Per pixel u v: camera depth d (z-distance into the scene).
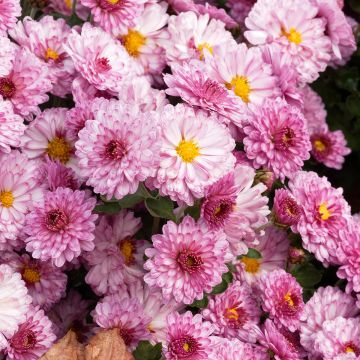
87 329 0.63
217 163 0.57
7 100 0.60
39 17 0.72
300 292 0.63
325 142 0.78
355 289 0.64
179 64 0.66
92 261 0.60
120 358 0.53
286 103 0.64
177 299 0.56
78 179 0.60
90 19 0.66
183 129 0.57
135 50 0.68
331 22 0.73
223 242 0.57
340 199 0.66
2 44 0.59
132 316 0.57
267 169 0.63
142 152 0.54
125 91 0.60
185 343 0.56
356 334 0.63
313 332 0.64
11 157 0.57
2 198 0.57
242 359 0.59
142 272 0.61
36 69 0.60
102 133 0.54
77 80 0.62
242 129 0.63
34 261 0.59
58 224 0.55
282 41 0.70
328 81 0.84
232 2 0.76
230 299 0.62
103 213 0.61
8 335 0.54
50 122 0.61
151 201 0.57
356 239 0.65
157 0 0.69
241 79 0.65
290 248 0.65
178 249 0.56
